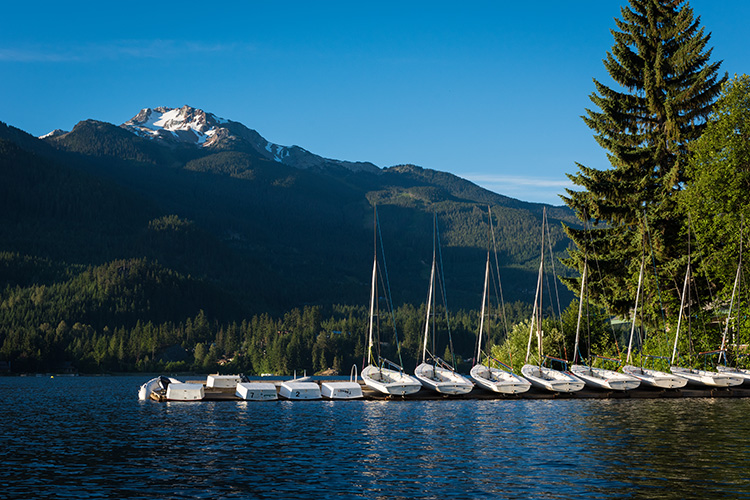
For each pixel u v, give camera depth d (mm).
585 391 58812
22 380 176500
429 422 41844
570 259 68625
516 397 58219
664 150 68438
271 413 48656
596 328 72188
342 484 23750
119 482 24219
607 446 31078
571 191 68562
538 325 66188
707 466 26000
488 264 73625
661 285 65188
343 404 55344
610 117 69875
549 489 22656
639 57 71375
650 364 63781
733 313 63250
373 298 68562
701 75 66750
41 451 31547
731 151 63219
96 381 168125
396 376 59844
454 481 24062
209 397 59281
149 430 39469
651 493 21891
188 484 23875
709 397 58625
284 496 22094
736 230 61875
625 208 66750
